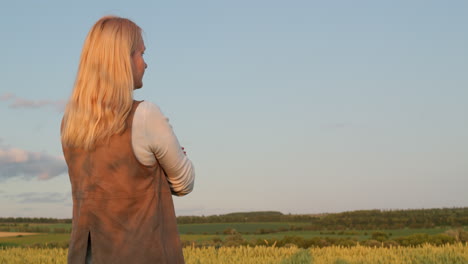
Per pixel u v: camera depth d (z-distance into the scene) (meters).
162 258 1.97
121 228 1.97
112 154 1.98
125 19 2.15
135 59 2.13
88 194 2.02
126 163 1.98
